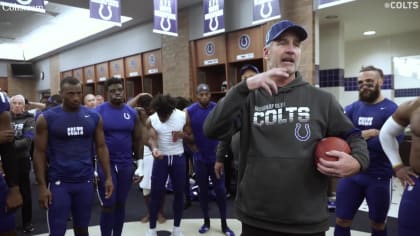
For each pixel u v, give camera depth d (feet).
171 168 10.64
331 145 3.84
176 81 23.52
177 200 10.83
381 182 7.91
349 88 27.27
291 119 4.03
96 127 8.43
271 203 3.96
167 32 18.03
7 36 33.12
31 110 17.37
